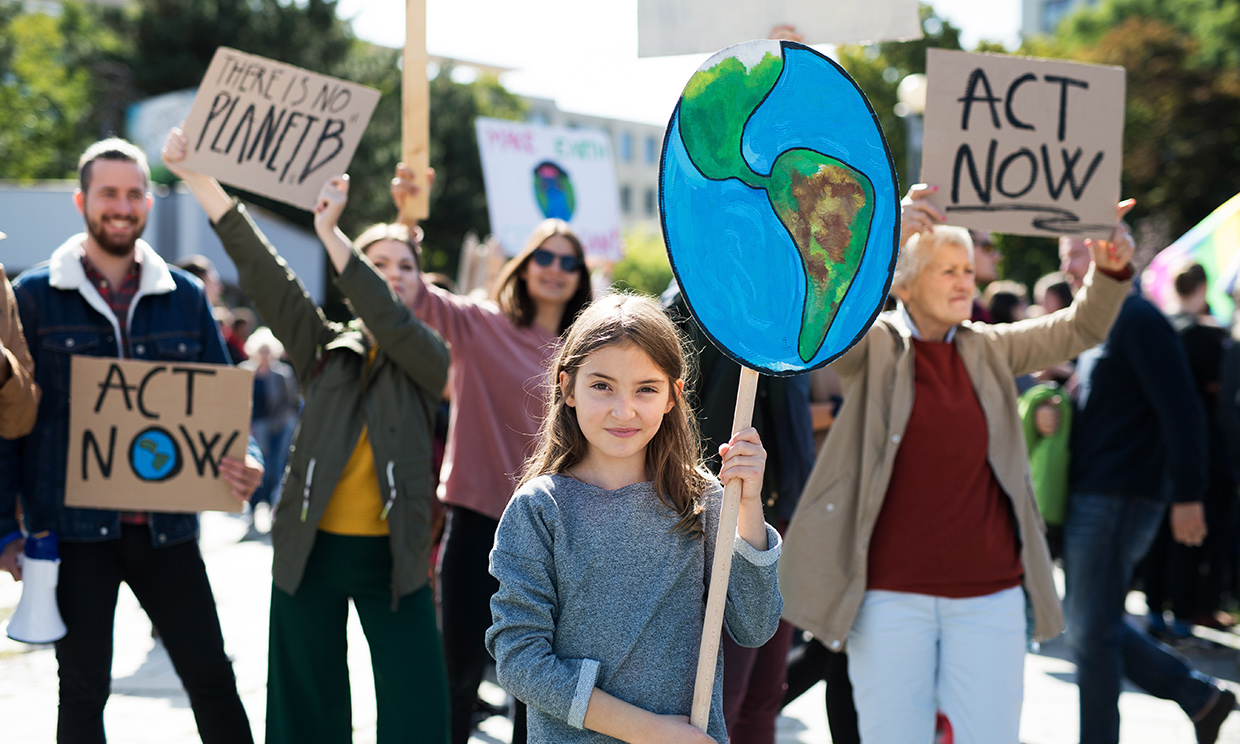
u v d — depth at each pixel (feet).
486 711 15.01
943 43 104.68
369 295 10.60
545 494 6.69
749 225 6.97
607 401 6.65
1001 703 10.05
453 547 12.85
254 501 33.96
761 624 6.82
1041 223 10.96
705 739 6.23
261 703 15.90
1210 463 21.20
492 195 28.84
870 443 10.46
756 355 6.90
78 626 10.46
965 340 10.86
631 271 136.46
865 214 7.06
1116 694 13.41
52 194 56.65
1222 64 107.24
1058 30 134.92
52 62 106.42
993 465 10.45
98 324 11.08
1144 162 101.76
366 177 93.45
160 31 99.81
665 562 6.63
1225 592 22.66
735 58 7.00
